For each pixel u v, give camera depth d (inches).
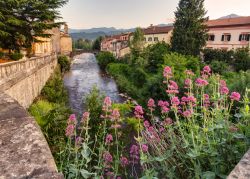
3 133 61.5
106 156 160.2
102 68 1955.0
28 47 810.8
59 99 609.6
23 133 61.7
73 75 1450.5
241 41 1461.6
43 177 45.4
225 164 115.6
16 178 45.4
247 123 131.2
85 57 3553.2
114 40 2957.7
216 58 1301.7
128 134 347.9
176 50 1371.8
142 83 943.7
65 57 1679.4
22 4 674.2
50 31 1594.5
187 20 1402.6
